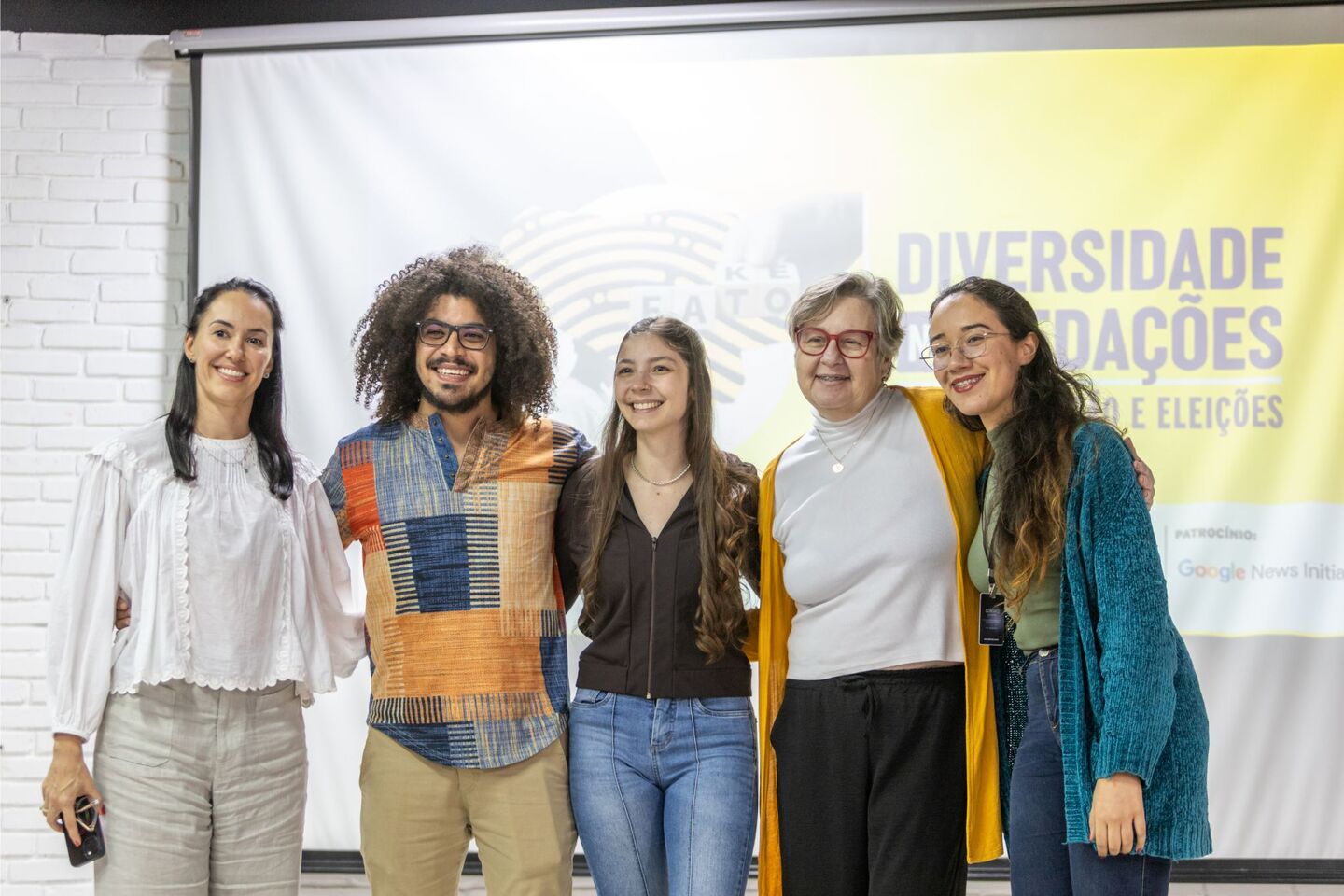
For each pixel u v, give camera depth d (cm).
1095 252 320
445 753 226
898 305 235
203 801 221
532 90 335
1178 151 319
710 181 330
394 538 234
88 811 217
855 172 327
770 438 327
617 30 334
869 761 216
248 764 224
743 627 233
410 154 336
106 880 218
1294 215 316
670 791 224
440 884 233
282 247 336
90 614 219
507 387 242
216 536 223
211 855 225
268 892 226
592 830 223
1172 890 313
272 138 338
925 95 326
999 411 214
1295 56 317
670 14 330
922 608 218
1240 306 316
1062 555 203
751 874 326
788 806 222
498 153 335
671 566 226
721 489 230
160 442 228
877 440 228
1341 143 315
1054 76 322
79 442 346
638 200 332
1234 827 310
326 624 243
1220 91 318
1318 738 309
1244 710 310
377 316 247
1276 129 317
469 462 236
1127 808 187
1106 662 191
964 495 223
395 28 335
